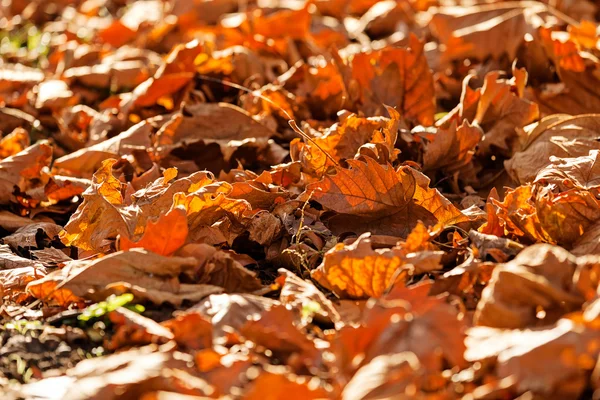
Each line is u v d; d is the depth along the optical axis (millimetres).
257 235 1689
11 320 1571
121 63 2469
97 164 1945
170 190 1700
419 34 2676
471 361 1450
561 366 1403
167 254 1604
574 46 2004
